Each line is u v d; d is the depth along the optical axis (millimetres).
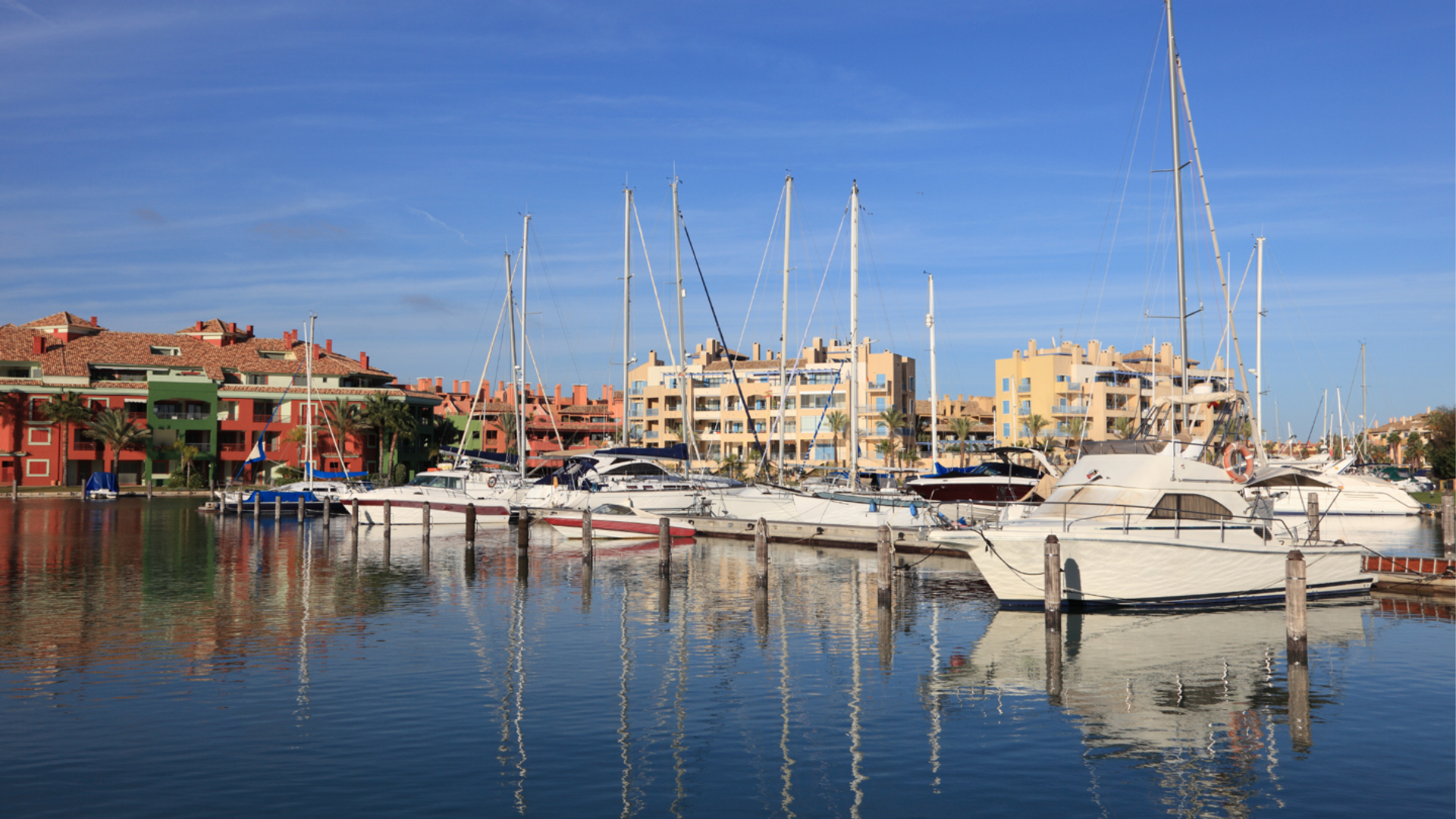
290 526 54906
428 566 35906
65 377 93000
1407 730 15797
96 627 23406
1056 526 24984
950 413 129875
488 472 58125
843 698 17547
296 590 29703
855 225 49469
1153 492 25297
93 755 14062
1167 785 13328
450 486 57062
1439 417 97562
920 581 32625
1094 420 105938
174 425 93062
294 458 96062
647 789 13031
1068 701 17438
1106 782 13438
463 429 121000
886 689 18234
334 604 27172
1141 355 118750
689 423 54594
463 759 14102
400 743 14766
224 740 14797
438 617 25125
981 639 22594
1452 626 24422
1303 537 33250
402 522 53969
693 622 24750
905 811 12383
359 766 13766
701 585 31312
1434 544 45219
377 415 93562
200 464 93688
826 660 20547
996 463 49125
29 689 17609
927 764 14133
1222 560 25359
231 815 11984
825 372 107375
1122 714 16672
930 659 20625
